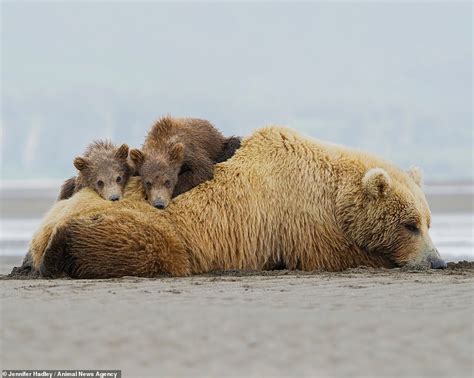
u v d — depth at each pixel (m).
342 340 11.19
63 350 10.89
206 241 19.06
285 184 19.78
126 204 19.30
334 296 14.77
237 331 11.69
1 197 109.50
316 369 9.99
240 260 19.39
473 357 10.38
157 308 13.45
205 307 13.58
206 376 9.83
